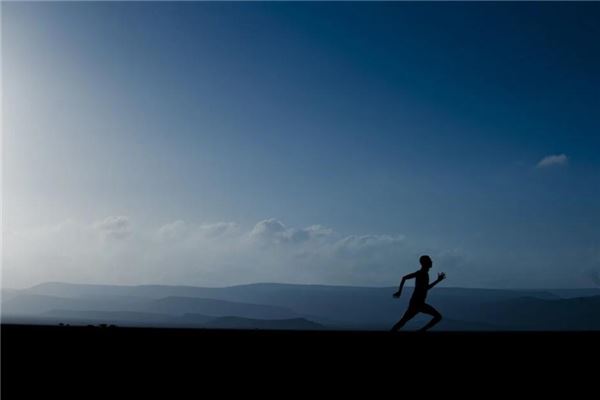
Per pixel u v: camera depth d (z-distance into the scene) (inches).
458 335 609.3
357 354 516.4
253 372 452.1
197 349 532.4
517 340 589.3
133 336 595.5
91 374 435.5
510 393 410.0
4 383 405.1
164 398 380.5
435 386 423.2
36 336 582.6
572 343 585.3
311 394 398.3
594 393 417.1
